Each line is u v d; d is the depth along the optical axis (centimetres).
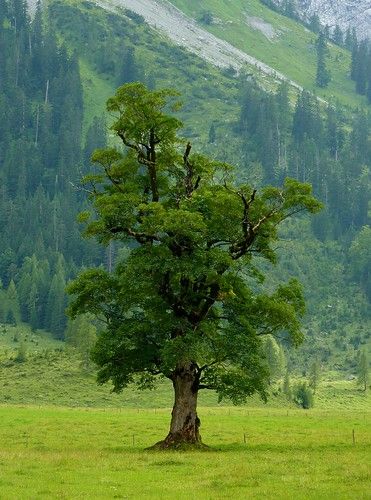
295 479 5819
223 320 8212
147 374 8281
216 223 7888
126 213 7875
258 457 7269
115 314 8288
